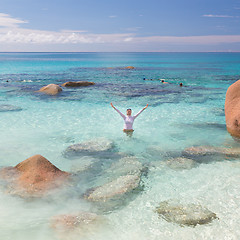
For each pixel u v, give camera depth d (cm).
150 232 438
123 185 588
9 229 433
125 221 469
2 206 503
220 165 710
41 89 2036
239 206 511
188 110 1416
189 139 942
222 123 1156
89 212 495
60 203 523
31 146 858
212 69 4600
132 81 2794
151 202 531
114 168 695
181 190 579
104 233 434
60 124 1128
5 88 2152
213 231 439
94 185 603
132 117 1027
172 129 1066
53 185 583
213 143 899
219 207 509
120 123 1158
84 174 659
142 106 1520
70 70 4291
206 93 1995
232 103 1006
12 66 5309
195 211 491
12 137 946
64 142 902
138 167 695
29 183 579
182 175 653
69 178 625
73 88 2230
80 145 853
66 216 477
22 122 1148
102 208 510
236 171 671
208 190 576
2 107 1423
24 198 533
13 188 564
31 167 620
